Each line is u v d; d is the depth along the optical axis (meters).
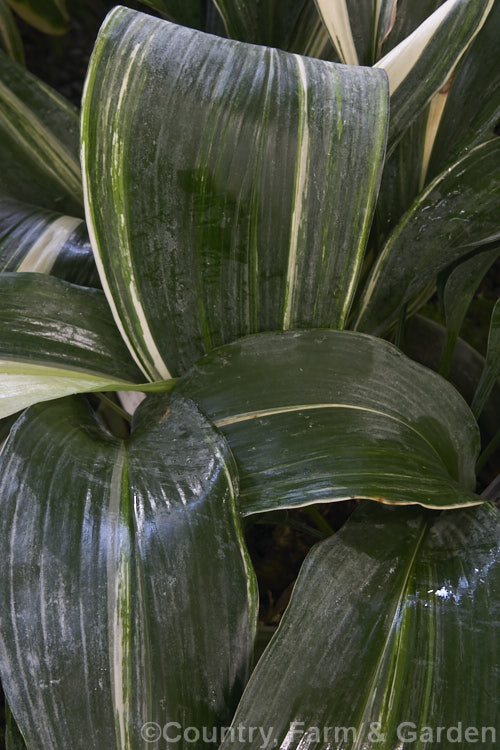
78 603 0.48
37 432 0.51
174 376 0.55
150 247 0.52
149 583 0.48
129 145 0.50
